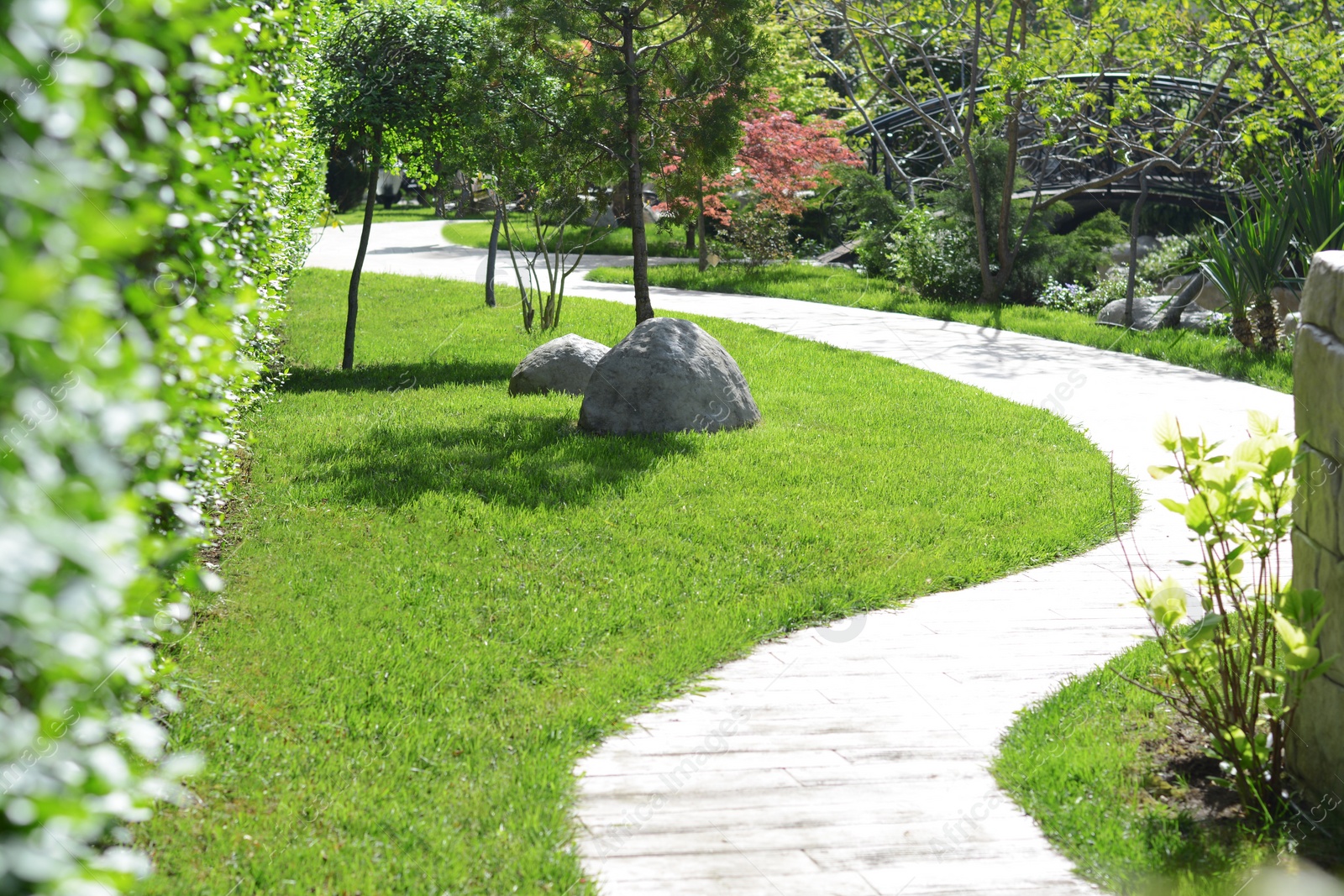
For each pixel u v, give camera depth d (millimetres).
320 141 12188
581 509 7387
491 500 7543
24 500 1379
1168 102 23297
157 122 2033
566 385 11484
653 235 33031
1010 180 20328
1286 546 6887
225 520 6945
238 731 4223
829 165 26219
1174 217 26938
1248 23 16766
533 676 4969
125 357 1531
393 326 16594
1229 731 3820
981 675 5090
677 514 7375
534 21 11625
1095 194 26172
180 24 2018
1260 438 3957
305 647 5090
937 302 20547
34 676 1516
